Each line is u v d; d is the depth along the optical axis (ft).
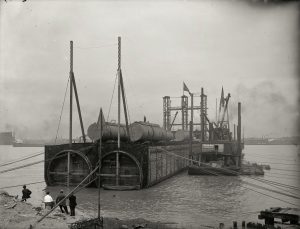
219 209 78.84
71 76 120.06
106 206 82.28
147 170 109.09
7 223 52.70
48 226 52.11
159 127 155.84
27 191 77.05
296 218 54.80
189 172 152.15
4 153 414.41
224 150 170.40
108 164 111.45
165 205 83.66
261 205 83.35
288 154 328.29
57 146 117.29
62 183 116.57
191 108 225.15
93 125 117.91
